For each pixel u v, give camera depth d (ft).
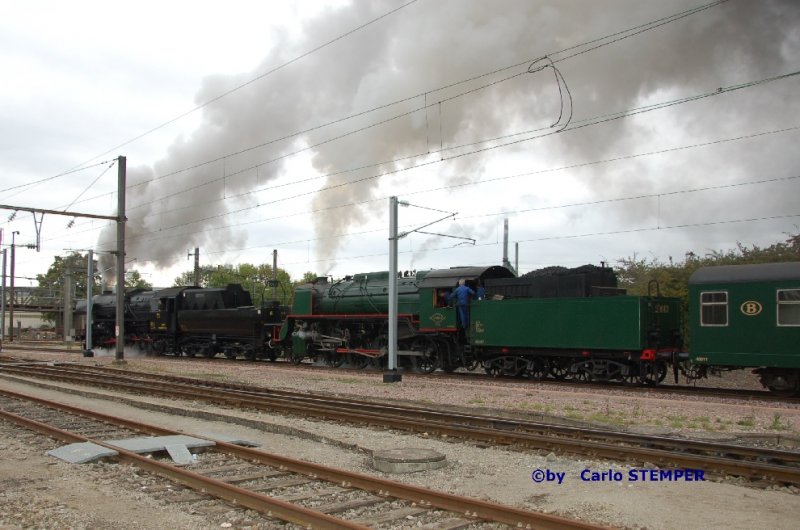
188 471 25.20
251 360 105.60
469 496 24.02
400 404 49.37
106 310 129.49
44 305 229.04
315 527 19.75
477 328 72.02
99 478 26.07
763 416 41.27
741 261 93.04
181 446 30.40
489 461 29.53
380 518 20.84
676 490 24.52
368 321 84.64
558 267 70.08
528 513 19.66
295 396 52.03
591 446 29.96
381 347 83.35
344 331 87.20
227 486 22.93
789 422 38.83
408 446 32.68
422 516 21.20
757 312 53.42
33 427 36.65
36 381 63.31
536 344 66.95
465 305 72.84
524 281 71.05
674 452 28.63
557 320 65.62
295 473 26.76
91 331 124.16
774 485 24.81
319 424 39.68
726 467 26.35
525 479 26.43
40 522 20.65
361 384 62.59
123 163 90.89
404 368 82.33
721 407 44.80
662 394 53.83
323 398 50.29
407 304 79.71
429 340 78.33
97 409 47.19
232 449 30.17
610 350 62.80
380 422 38.32
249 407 47.16
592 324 63.21
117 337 91.30
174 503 22.80
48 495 23.75
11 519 20.90
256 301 109.81
